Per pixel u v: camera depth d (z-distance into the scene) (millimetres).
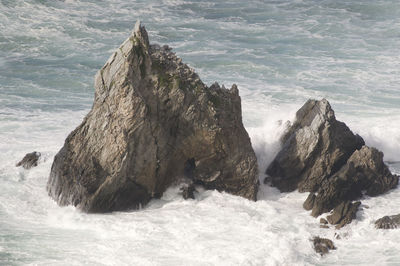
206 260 61094
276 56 149125
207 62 143125
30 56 144375
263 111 112438
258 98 119938
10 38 155000
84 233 67750
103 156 72438
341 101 119500
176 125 73750
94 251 63594
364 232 67312
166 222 69750
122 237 66500
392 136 97188
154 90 72312
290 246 63375
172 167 75812
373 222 69125
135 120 71125
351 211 69938
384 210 72250
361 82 131000
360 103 118312
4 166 85688
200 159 75812
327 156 78562
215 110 73375
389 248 64062
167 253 62719
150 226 68438
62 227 69438
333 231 67562
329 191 72312
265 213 72188
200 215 71250
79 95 121438
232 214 71375
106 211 73062
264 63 143500
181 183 76875
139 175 73250
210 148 74625
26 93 120750
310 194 74375
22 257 62281
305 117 84375
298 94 123062
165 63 73875
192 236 65938
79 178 73188
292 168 79750
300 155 79188
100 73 74125
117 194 72938
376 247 64438
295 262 61094
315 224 69312
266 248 62938
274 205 75188
